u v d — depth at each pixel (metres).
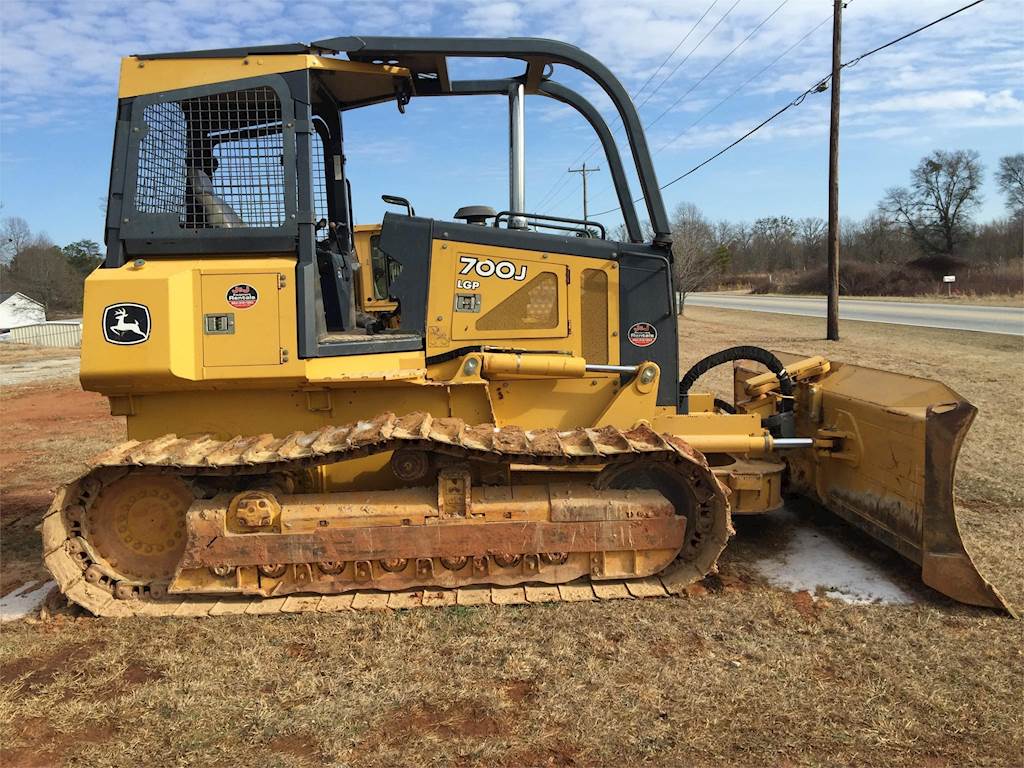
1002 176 66.06
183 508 4.36
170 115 4.20
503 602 4.16
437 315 4.61
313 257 4.22
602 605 4.16
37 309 58.81
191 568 4.17
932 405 4.25
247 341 4.08
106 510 4.34
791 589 4.43
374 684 3.41
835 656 3.62
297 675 3.51
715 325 26.92
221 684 3.44
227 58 4.23
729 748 2.94
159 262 4.16
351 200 5.66
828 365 5.66
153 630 3.97
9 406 13.64
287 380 4.14
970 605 4.12
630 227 5.12
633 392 4.74
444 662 3.60
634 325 4.79
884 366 13.94
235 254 4.21
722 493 4.19
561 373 4.55
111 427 11.05
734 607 4.15
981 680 3.38
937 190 65.06
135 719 3.20
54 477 7.86
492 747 2.95
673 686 3.37
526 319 4.70
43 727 3.17
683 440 4.42
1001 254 61.56
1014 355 15.49
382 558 4.18
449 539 4.18
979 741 2.96
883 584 4.48
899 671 3.47
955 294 44.81
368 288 8.88
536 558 4.28
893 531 4.52
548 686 3.38
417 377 4.41
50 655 3.78
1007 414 9.38
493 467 4.39
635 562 4.30
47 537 4.18
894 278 52.59
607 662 3.58
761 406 5.97
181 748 2.99
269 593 4.23
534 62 4.83
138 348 3.92
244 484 4.24
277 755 2.94
